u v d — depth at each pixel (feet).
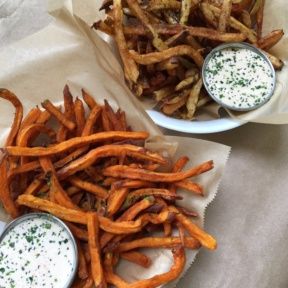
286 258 1.02
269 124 1.14
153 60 1.07
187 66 1.12
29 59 1.06
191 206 0.99
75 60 1.06
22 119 1.03
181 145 1.03
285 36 1.18
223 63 1.13
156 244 0.94
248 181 1.09
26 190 0.97
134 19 1.16
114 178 0.99
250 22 1.17
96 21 1.15
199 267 1.00
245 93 1.10
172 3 1.13
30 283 0.89
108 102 1.08
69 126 1.01
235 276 0.99
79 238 0.95
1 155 0.95
